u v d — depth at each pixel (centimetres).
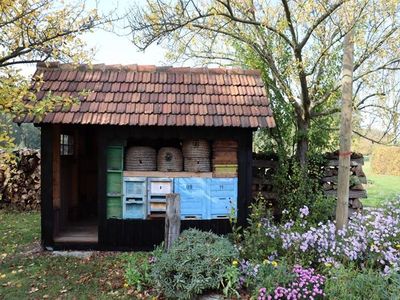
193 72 730
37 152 1095
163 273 479
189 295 462
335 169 848
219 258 494
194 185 661
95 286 511
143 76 712
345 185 585
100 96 660
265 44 843
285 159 841
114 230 655
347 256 506
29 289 502
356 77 816
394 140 866
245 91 698
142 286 504
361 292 418
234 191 667
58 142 706
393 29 773
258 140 940
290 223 619
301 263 511
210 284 473
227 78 724
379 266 505
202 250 501
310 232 540
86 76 698
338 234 544
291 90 841
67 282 523
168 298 473
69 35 586
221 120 634
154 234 657
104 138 646
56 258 620
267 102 679
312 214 741
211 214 662
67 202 831
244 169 663
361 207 800
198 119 632
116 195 655
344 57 596
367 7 701
